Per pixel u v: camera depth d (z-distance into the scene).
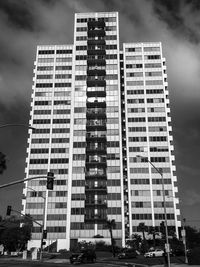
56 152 115.31
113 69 124.62
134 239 98.06
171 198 110.62
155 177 113.38
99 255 74.25
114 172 110.12
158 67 128.00
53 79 125.38
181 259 48.91
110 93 121.00
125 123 121.75
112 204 106.06
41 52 130.12
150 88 125.19
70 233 104.44
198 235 109.19
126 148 118.75
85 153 113.56
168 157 115.81
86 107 119.81
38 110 121.44
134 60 129.50
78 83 123.62
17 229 99.44
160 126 119.94
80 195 108.56
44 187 111.12
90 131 116.81
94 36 131.62
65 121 119.19
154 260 50.00
